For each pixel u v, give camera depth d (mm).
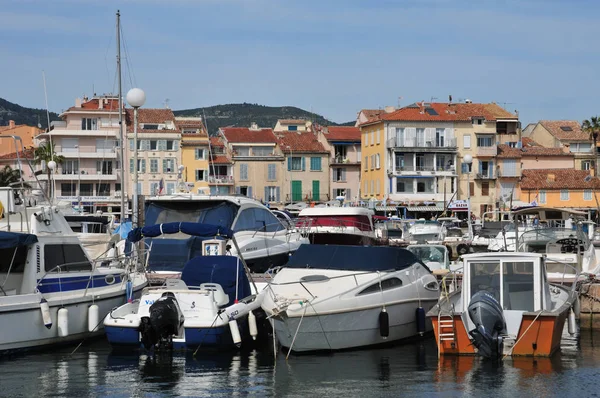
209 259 21281
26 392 16062
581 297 23875
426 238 46719
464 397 15570
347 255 20656
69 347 19984
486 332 17984
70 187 85125
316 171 95938
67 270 20734
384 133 90750
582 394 15656
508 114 96938
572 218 28938
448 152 91562
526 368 17547
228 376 17234
